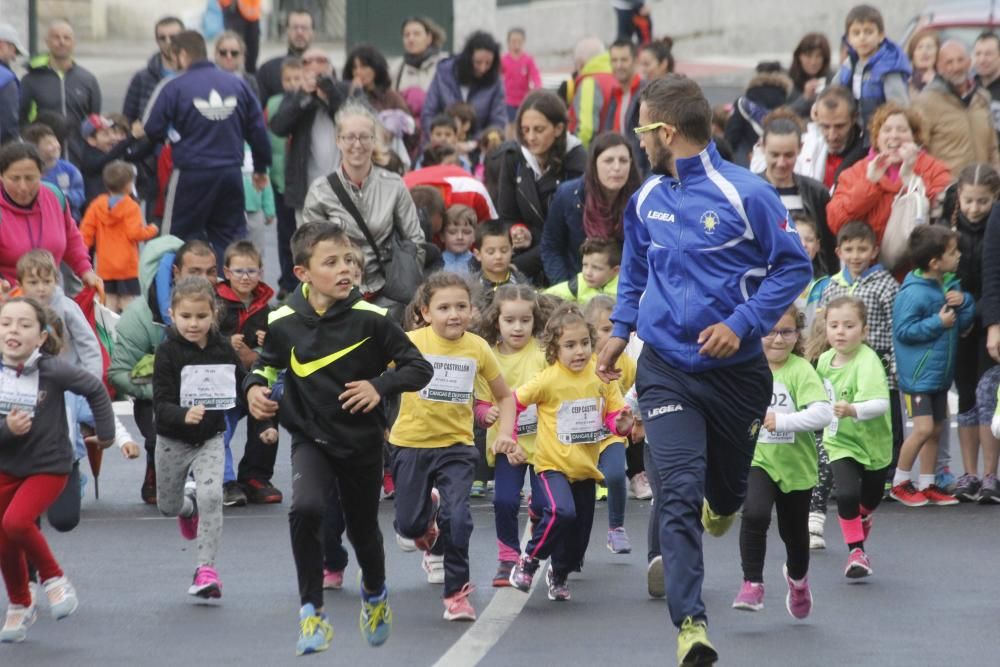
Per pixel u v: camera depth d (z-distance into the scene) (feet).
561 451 63.16
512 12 257.55
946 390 80.12
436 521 65.26
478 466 78.59
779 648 56.29
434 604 62.69
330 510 63.05
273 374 53.67
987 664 54.44
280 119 112.47
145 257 79.46
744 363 51.60
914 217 84.53
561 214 88.94
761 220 51.03
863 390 67.51
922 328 79.20
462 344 62.90
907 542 72.54
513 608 62.08
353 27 205.05
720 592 64.23
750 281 51.47
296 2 248.11
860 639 57.41
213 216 113.19
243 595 63.98
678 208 51.75
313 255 52.95
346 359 52.75
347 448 52.49
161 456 64.39
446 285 62.69
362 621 54.65
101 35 273.54
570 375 63.41
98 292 83.82
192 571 67.67
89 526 75.82
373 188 82.84
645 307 52.24
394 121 121.80
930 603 62.34
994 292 78.54
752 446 52.75
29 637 58.44
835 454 67.26
